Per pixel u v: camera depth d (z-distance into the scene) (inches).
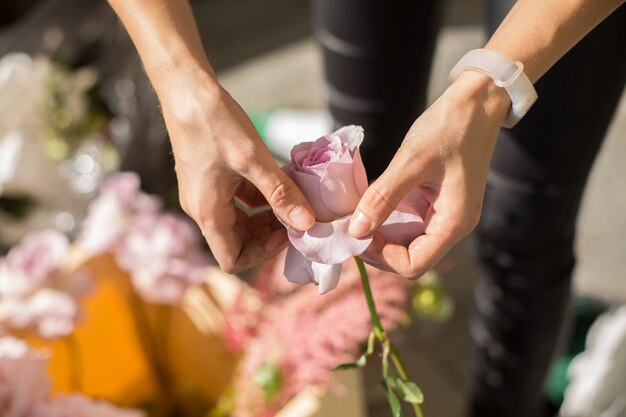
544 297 40.9
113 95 54.6
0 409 33.1
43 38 55.6
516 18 27.2
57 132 54.4
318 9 43.9
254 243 28.5
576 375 47.3
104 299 42.7
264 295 40.3
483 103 26.5
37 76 54.1
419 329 56.9
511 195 38.0
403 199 27.2
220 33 89.7
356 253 26.1
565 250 40.1
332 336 36.6
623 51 34.2
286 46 86.4
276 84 80.6
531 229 38.6
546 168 36.6
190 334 43.5
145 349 44.7
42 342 40.6
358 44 43.1
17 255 39.9
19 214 53.4
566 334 44.6
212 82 26.9
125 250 41.6
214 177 26.8
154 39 27.3
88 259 42.2
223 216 27.4
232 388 40.8
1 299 39.5
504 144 36.9
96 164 54.9
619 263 58.9
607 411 43.3
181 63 27.1
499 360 43.9
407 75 44.3
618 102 36.2
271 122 69.6
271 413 38.2
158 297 41.2
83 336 42.7
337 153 26.1
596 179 65.4
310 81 80.2
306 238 26.3
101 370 44.1
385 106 45.1
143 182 51.6
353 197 26.5
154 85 27.5
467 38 81.1
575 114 35.1
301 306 38.2
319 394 36.1
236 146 26.4
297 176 26.4
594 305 54.1
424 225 27.2
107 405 34.4
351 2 41.9
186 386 43.7
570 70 34.0
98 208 43.1
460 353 55.7
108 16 53.8
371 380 51.7
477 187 26.7
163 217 42.4
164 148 50.4
